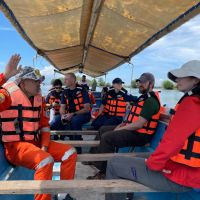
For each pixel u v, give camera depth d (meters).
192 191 2.28
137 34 4.84
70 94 5.59
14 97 2.83
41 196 2.38
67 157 2.95
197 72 2.00
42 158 2.61
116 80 5.75
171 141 1.97
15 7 3.61
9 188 2.20
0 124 2.84
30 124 2.86
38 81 2.91
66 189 2.22
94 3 3.55
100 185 2.26
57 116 5.93
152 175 2.21
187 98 1.98
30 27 4.73
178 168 2.10
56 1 3.46
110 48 6.86
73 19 4.45
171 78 2.29
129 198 3.05
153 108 3.53
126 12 3.82
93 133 4.91
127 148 4.41
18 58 2.56
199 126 1.93
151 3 3.22
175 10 3.23
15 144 2.78
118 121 5.58
